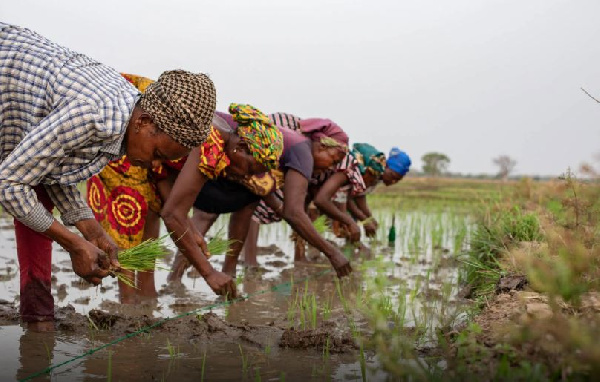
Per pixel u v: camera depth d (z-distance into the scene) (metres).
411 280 5.21
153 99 2.68
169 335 3.31
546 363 2.23
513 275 3.96
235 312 3.98
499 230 5.42
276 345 3.18
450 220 10.59
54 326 3.36
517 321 2.84
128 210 4.16
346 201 7.35
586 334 2.10
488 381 2.25
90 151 2.62
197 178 3.92
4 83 2.63
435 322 3.54
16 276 4.75
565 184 3.94
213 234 8.22
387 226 10.02
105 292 4.42
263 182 4.49
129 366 2.76
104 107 2.57
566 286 2.52
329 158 5.45
